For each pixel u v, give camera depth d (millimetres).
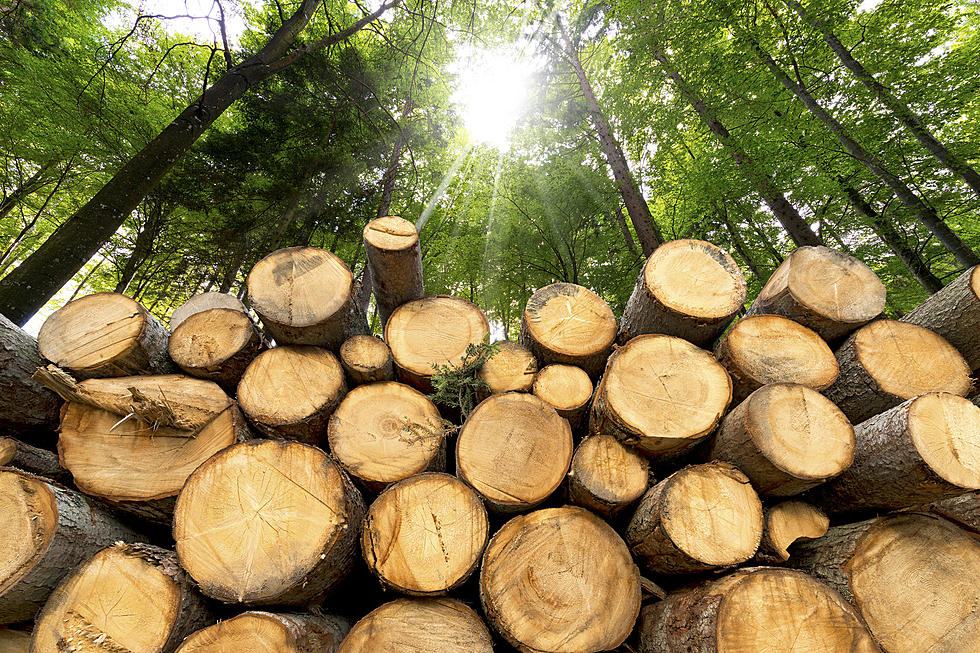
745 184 5211
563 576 1399
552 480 1573
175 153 3537
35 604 1372
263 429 1871
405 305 2471
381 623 1325
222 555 1354
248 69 4012
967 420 1379
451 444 2311
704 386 1703
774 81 5203
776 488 1514
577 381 2104
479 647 1284
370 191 7770
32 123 5906
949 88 4031
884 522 1420
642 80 6258
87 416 1802
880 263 5664
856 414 1953
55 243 2971
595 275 6914
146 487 1658
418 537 1421
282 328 2010
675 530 1354
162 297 8086
